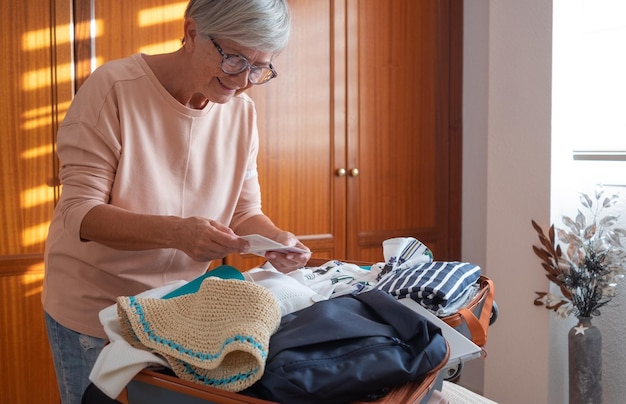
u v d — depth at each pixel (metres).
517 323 2.65
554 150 2.52
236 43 1.08
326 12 2.65
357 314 0.79
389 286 0.96
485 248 2.91
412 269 1.03
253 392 0.71
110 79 1.18
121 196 1.18
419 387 0.71
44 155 2.19
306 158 2.63
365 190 2.77
